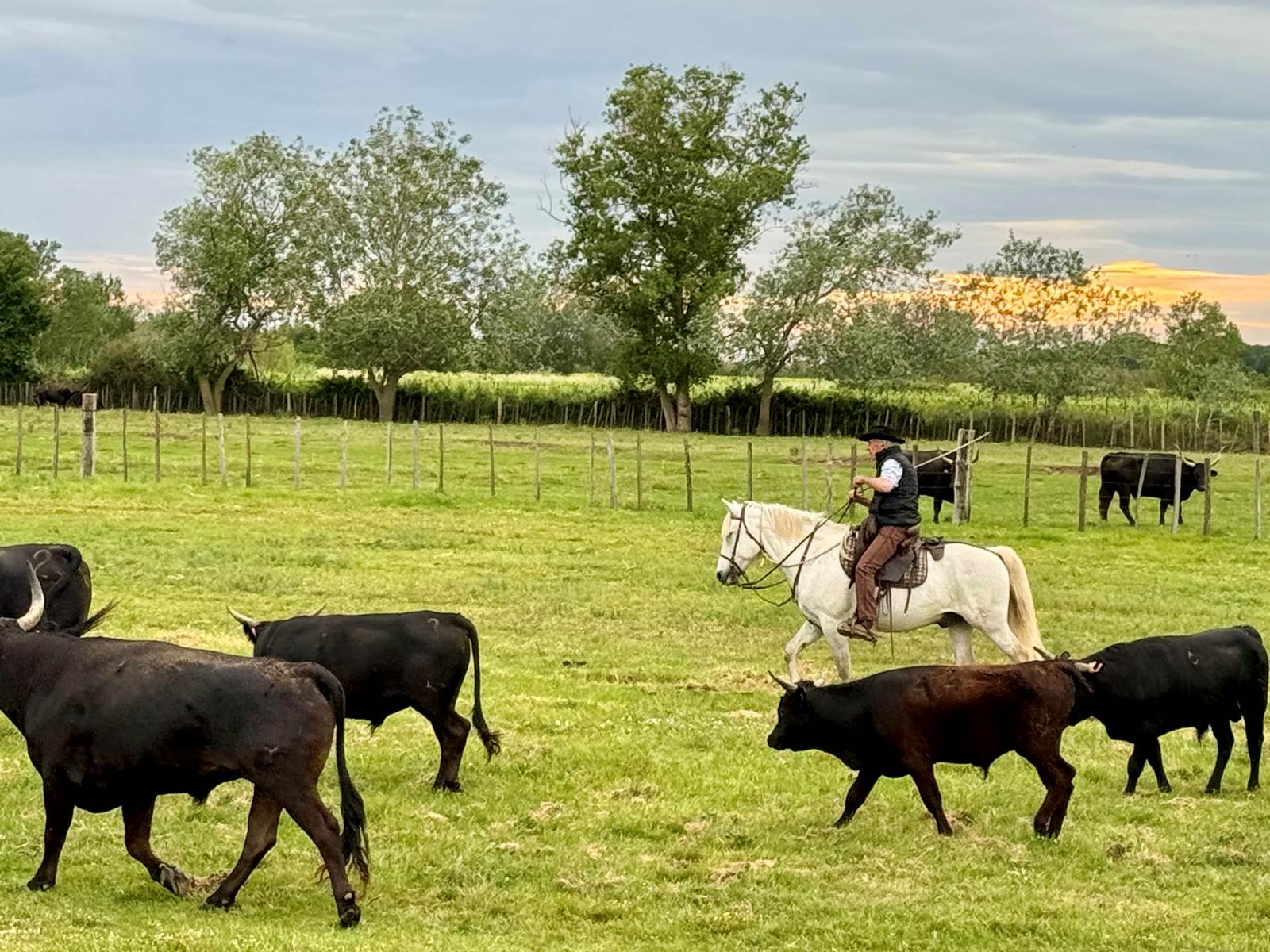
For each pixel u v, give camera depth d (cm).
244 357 7719
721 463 4481
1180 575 2464
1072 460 5147
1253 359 14050
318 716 861
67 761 881
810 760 1288
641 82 7188
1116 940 867
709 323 7075
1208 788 1216
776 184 7206
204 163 7538
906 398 7662
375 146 7619
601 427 7125
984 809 1142
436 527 2805
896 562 1481
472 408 7338
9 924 822
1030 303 7444
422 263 7419
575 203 7275
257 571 2195
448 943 814
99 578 2098
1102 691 1166
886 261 7450
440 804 1128
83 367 9256
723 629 1912
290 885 938
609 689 1549
